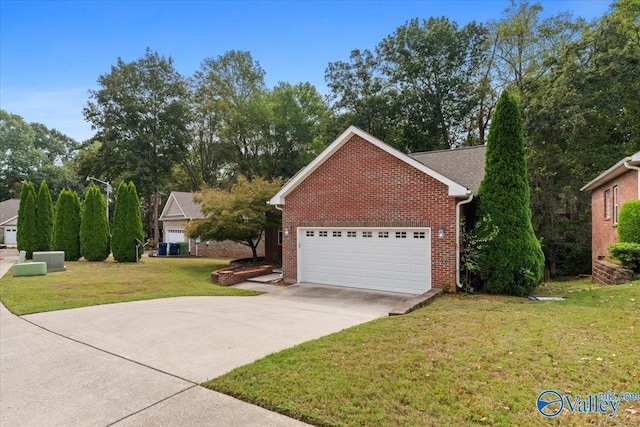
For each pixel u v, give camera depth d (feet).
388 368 14.75
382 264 37.24
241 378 14.40
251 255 88.58
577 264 69.77
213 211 55.57
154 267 61.36
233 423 11.39
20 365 16.89
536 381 13.32
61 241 70.95
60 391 14.14
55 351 18.65
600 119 61.41
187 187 145.28
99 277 48.19
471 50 95.71
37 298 32.86
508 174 33.09
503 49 82.69
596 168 63.52
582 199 67.00
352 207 38.68
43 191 73.31
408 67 95.76
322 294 36.04
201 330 21.67
